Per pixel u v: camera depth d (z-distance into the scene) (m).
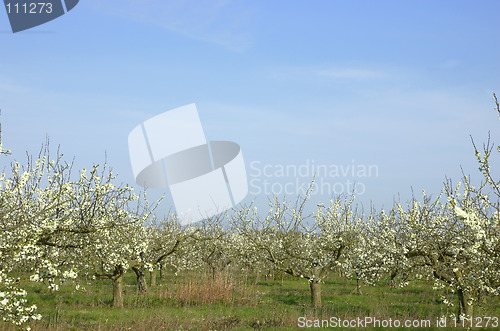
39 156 15.78
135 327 18.70
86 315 20.44
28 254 13.47
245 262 34.84
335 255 25.08
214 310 22.64
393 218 20.06
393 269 19.22
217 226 34.06
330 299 27.16
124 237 21.92
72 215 16.56
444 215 18.77
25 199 14.66
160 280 36.59
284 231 26.45
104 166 17.31
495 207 12.36
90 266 20.58
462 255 16.78
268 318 21.06
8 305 12.59
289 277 42.00
